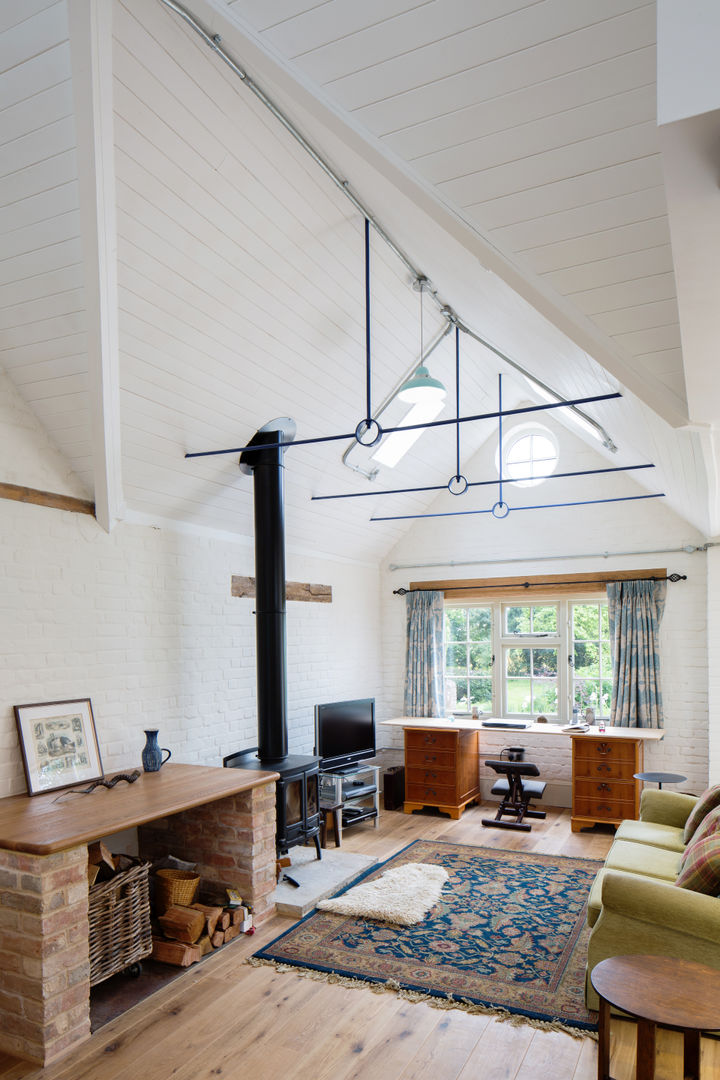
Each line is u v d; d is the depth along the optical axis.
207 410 4.50
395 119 2.02
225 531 5.62
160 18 2.65
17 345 3.77
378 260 4.45
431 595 7.59
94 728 4.23
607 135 1.87
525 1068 2.76
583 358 3.00
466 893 4.56
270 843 4.25
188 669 5.14
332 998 3.28
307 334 4.56
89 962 3.04
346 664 7.32
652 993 2.29
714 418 2.59
